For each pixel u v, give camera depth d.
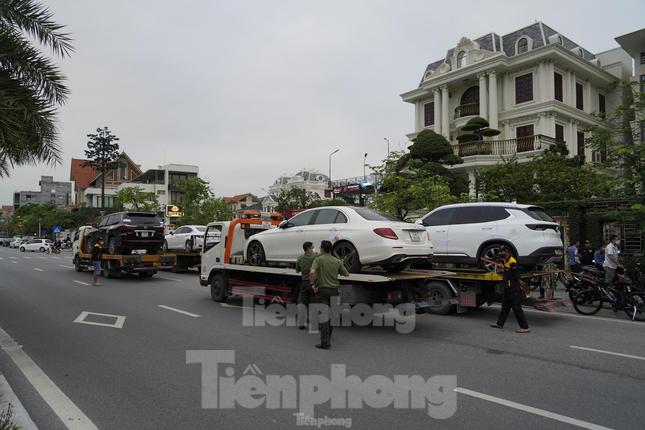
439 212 11.19
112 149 44.12
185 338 7.69
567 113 30.02
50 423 4.32
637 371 5.95
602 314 10.59
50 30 9.26
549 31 31.55
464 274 9.84
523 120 30.42
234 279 11.20
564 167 21.05
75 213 58.66
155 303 11.52
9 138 7.85
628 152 12.02
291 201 42.19
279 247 10.15
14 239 64.75
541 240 9.47
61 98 9.41
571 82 31.41
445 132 33.31
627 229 15.71
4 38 8.70
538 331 8.55
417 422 4.34
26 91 8.34
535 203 18.12
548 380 5.56
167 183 63.34
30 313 10.06
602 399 4.93
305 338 7.72
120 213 17.84
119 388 5.26
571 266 12.37
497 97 31.52
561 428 4.20
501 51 31.56
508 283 8.59
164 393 5.10
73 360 6.39
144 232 17.69
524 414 4.52
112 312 10.20
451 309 10.40
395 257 8.16
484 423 4.31
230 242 11.49
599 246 16.03
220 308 10.77
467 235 10.38
